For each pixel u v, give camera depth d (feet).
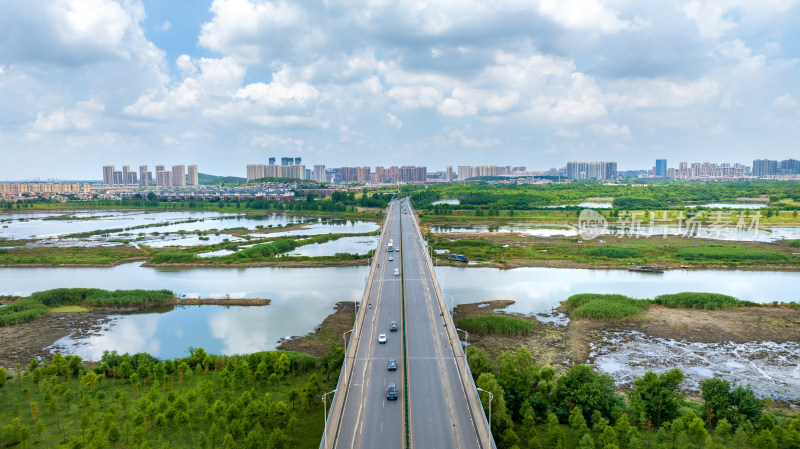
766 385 395.96
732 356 452.76
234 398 360.07
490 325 512.22
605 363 437.99
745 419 313.12
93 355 464.24
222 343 491.72
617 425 301.84
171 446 304.30
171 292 649.20
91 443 283.38
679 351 463.83
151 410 327.26
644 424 317.42
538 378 360.89
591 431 316.81
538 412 336.70
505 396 329.72
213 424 308.40
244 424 308.60
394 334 422.82
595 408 326.44
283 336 508.12
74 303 628.69
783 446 290.56
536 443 285.43
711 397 329.11
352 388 323.37
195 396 350.84
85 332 529.04
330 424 277.64
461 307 600.39
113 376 404.77
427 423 278.87
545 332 513.86
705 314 564.30
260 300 630.74
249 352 466.70
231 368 396.57
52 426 328.08
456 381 333.01
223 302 628.69
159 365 388.98
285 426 327.47
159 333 524.11
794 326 525.75
